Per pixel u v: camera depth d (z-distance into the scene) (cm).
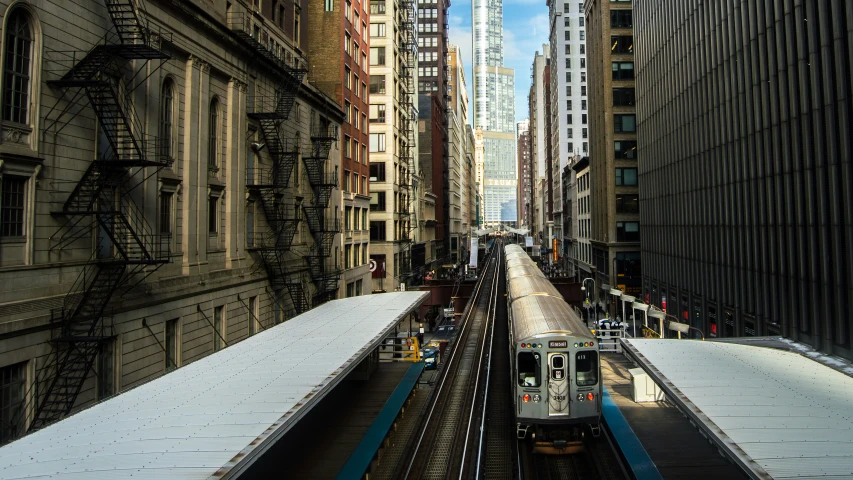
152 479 748
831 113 1980
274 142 3014
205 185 2344
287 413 1034
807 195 2141
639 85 4691
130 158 1802
